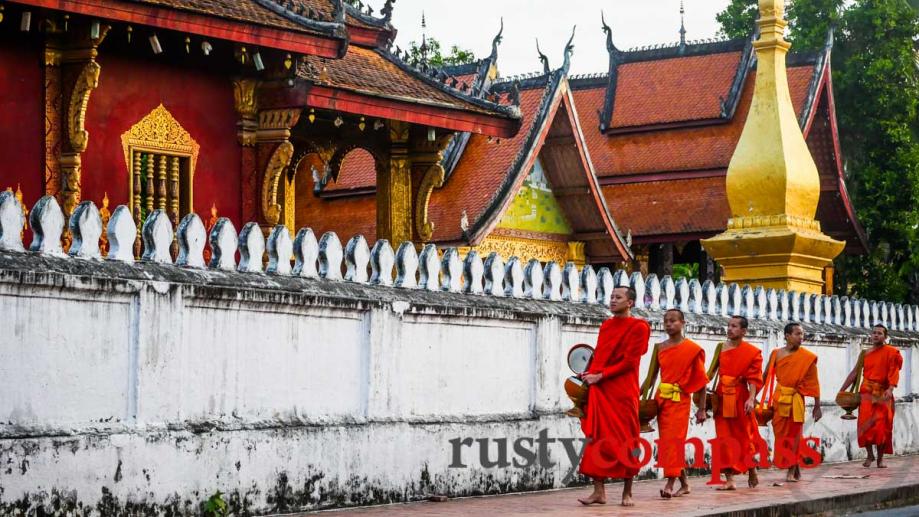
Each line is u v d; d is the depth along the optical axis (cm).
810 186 2702
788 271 2612
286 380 1239
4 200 1024
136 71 1933
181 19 1798
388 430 1343
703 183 4175
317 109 2400
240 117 2052
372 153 2556
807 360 1716
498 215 3212
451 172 3353
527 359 1552
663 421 1451
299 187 3553
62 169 1825
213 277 1173
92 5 1703
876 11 4338
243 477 1183
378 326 1335
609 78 4503
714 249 2680
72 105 1812
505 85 3538
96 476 1054
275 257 1260
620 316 1339
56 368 1033
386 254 1388
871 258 4534
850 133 4497
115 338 1080
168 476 1113
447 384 1432
